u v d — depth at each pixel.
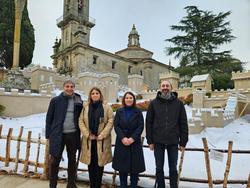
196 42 41.44
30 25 40.62
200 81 30.03
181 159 5.88
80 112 5.73
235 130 15.81
